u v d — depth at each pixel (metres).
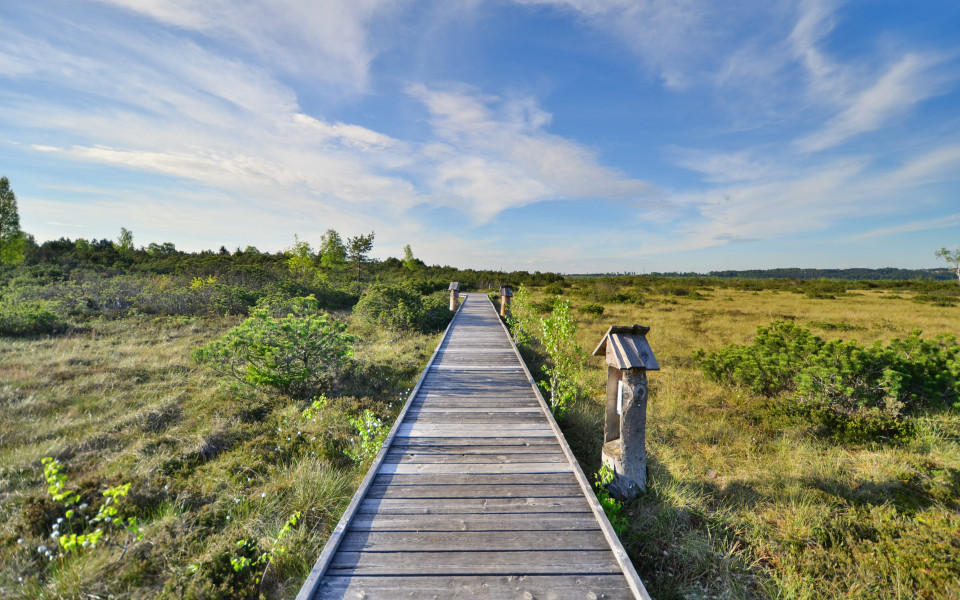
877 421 4.94
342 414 5.64
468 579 2.51
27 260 28.31
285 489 3.95
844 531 3.31
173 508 3.54
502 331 12.44
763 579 2.91
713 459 4.61
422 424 4.95
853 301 23.17
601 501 3.55
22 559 2.90
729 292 31.83
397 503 3.29
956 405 5.13
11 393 5.67
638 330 3.95
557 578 2.53
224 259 28.59
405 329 12.73
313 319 6.99
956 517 3.37
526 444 4.39
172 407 5.66
